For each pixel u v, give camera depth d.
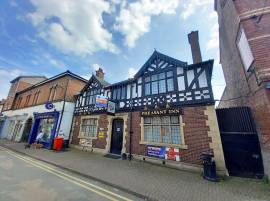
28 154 10.36
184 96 8.59
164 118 9.08
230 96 12.21
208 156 6.36
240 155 6.78
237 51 8.09
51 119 14.74
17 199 3.96
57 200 4.04
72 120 14.85
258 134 6.47
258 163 6.40
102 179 5.81
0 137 21.47
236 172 6.67
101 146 11.48
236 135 7.05
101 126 12.12
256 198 4.45
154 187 5.20
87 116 13.60
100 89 13.72
